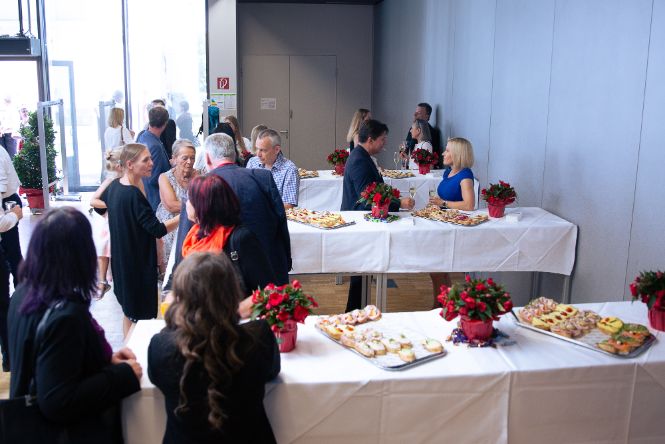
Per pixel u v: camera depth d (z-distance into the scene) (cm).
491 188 446
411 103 886
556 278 464
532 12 496
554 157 464
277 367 212
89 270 185
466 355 240
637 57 363
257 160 477
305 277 617
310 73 1155
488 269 427
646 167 356
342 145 1182
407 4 900
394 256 415
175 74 1036
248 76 1144
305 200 668
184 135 1057
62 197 914
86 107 1016
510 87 543
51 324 176
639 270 364
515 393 229
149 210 356
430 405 225
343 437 224
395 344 240
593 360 237
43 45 980
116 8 1002
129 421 207
